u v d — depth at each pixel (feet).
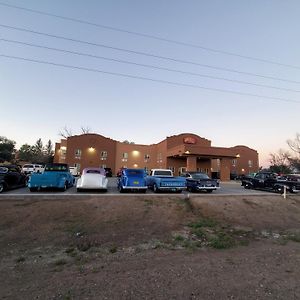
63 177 58.08
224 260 27.81
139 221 41.75
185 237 37.06
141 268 24.72
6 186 56.65
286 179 82.23
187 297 18.69
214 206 52.26
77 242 32.81
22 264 25.77
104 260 27.30
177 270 24.14
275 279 22.61
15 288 20.04
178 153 131.44
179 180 62.08
